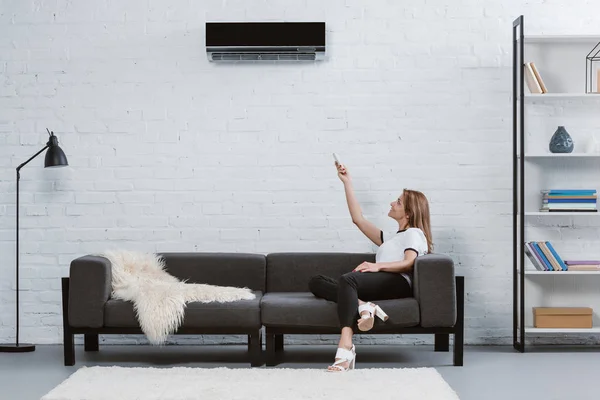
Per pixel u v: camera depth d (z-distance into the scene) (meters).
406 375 4.54
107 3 5.85
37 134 5.84
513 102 5.68
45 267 5.83
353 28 5.84
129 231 5.84
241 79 5.85
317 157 5.84
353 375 4.54
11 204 5.84
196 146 5.85
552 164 5.84
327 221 5.84
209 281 5.57
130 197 5.84
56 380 4.58
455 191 5.84
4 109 5.84
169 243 5.86
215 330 4.88
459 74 5.84
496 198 5.83
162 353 5.48
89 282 4.90
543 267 5.58
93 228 5.84
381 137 5.84
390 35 5.85
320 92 5.84
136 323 4.89
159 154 5.85
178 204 5.85
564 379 4.62
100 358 5.27
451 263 4.90
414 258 5.05
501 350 5.58
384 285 4.95
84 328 4.95
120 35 5.85
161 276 5.36
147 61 5.85
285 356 5.34
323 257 5.61
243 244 5.85
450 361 5.18
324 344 5.85
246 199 5.85
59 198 5.84
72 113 5.84
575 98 5.79
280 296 5.11
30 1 5.84
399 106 5.84
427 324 4.89
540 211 5.77
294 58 5.79
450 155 5.84
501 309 5.83
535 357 5.31
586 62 5.82
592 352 5.49
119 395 4.05
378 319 4.86
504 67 5.84
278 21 5.81
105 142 5.85
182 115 5.85
